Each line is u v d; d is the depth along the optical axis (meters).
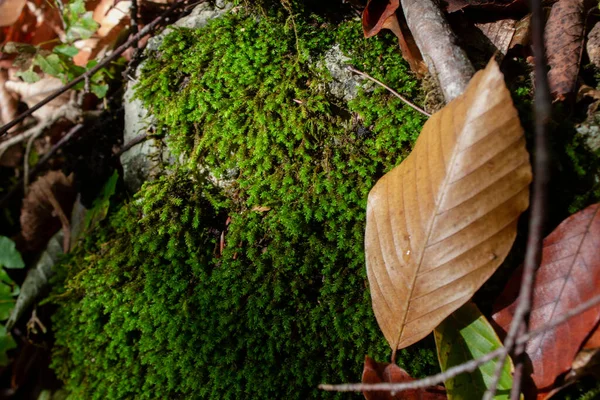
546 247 0.21
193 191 0.28
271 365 0.24
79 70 0.37
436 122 0.21
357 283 0.24
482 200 0.20
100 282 0.28
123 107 0.35
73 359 0.30
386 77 0.26
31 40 0.43
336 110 0.26
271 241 0.26
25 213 0.41
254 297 0.25
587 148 0.22
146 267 0.28
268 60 0.28
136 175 0.31
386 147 0.25
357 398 0.23
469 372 0.20
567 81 0.23
